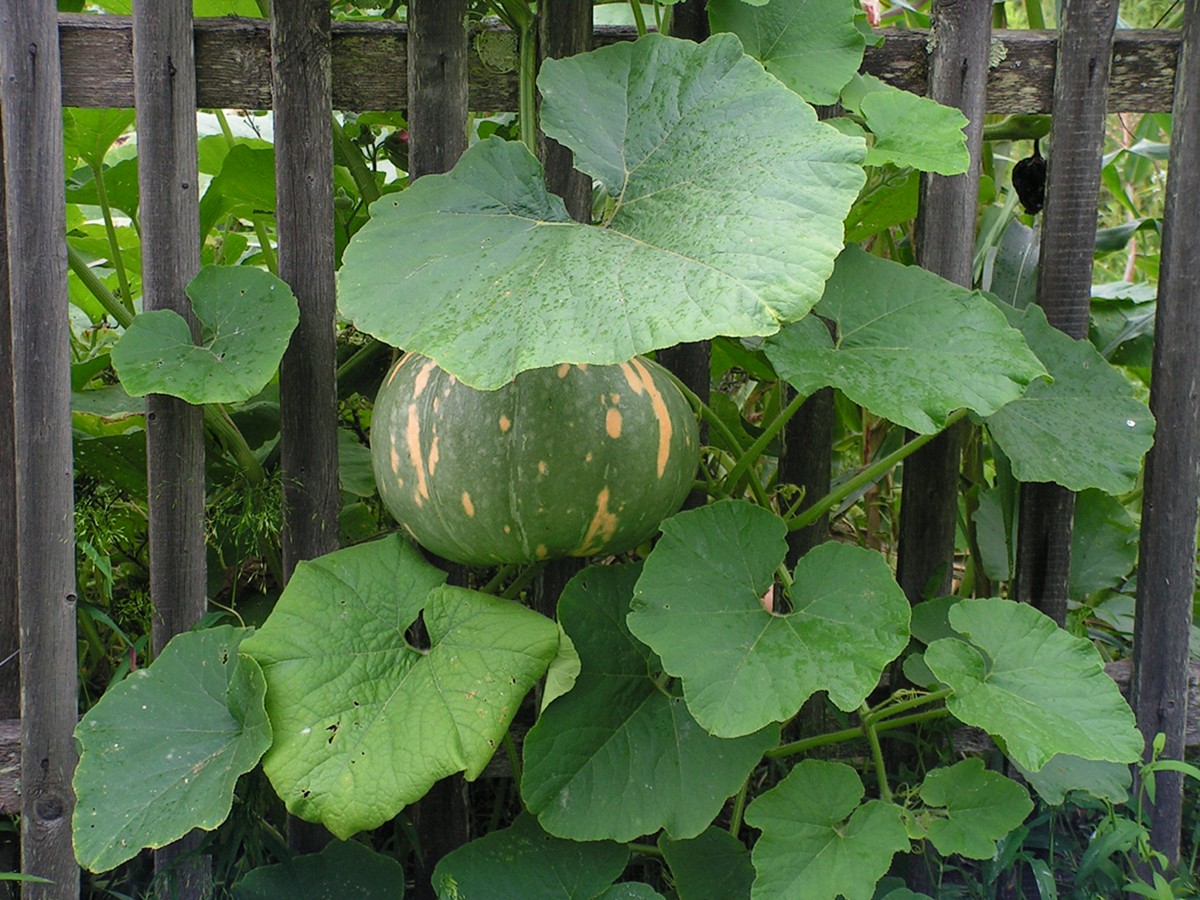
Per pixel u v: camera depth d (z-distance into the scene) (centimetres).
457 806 183
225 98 167
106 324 245
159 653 173
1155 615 187
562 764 152
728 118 140
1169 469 183
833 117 180
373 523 216
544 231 137
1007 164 254
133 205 217
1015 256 218
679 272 122
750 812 150
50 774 172
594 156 144
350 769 142
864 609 146
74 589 171
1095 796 168
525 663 147
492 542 145
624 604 161
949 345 155
